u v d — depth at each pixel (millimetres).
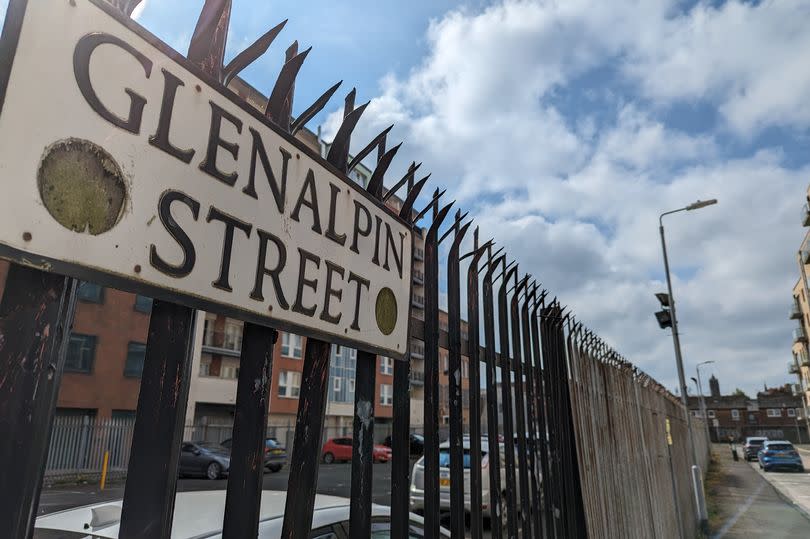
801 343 59688
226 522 1039
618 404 5277
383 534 2590
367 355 1517
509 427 2428
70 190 789
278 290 1151
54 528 1962
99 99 844
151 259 890
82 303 22750
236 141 1091
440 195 1973
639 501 5578
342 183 1434
